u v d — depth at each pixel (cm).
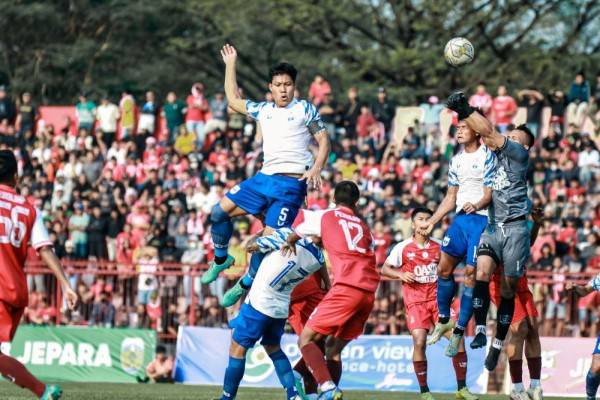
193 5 5447
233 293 1603
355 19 5175
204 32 5575
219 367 2534
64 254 3119
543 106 3512
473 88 4950
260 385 2456
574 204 3022
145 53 5631
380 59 5166
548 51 5125
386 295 2669
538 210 1684
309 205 3072
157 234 2975
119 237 3075
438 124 3525
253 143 3497
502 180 1565
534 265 2784
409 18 5100
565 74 4959
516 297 1705
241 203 1541
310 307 1630
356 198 1536
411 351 2441
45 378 2598
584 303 2577
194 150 3503
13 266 1288
